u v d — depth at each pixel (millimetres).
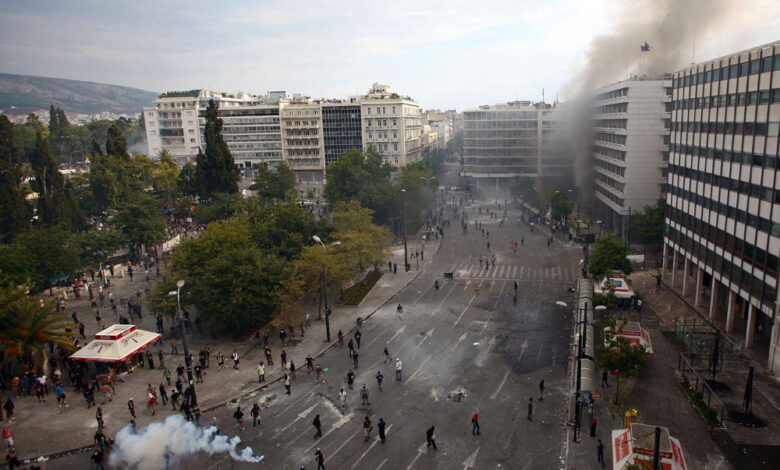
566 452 31297
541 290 64250
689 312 54312
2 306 42062
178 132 180000
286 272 51250
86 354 42062
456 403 37438
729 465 29562
